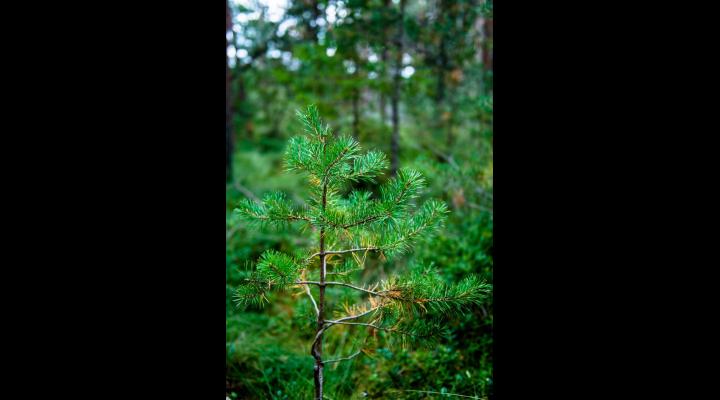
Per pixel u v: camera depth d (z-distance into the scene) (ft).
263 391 7.30
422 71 11.37
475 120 10.38
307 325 6.40
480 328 7.71
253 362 7.72
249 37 13.80
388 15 11.43
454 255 8.53
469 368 7.22
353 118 14.10
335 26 11.61
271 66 15.81
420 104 12.90
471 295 5.44
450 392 6.86
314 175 5.36
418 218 5.49
